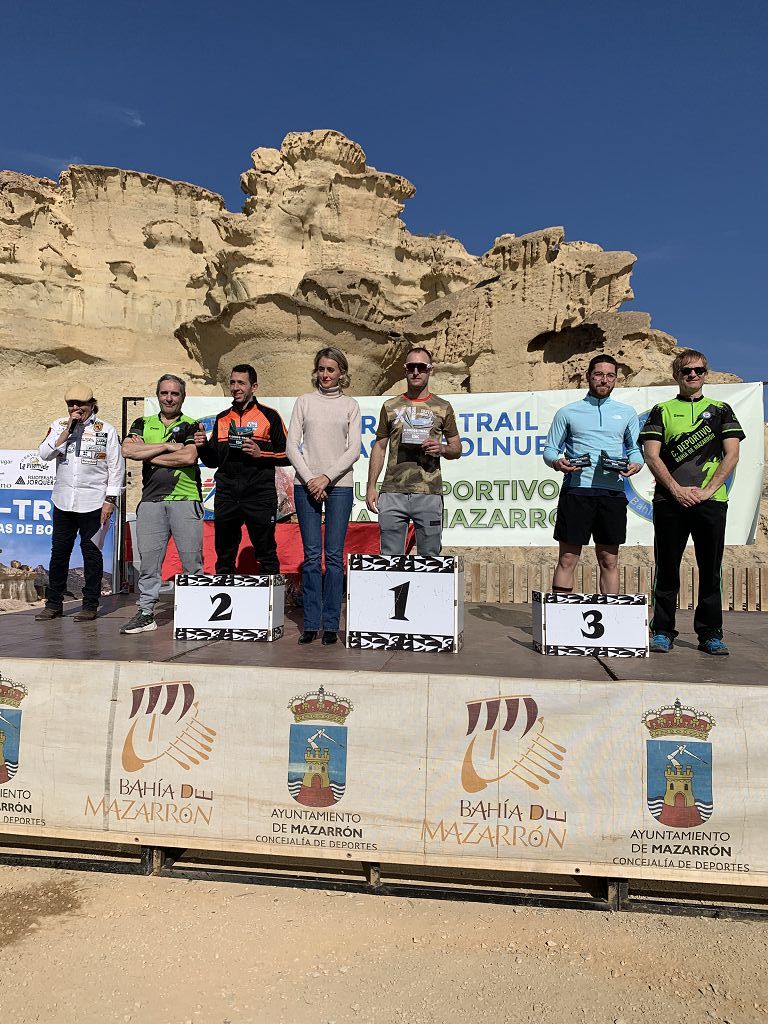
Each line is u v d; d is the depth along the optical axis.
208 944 3.30
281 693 3.91
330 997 2.90
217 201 57.97
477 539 8.66
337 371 5.18
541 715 3.72
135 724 4.01
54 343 51.88
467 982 3.02
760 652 4.79
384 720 3.82
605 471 5.09
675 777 3.63
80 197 55.25
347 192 49.03
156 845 3.96
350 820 3.82
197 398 9.27
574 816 3.67
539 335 35.31
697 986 3.00
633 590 8.28
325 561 5.01
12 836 4.50
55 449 6.17
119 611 6.98
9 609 10.74
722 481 4.70
